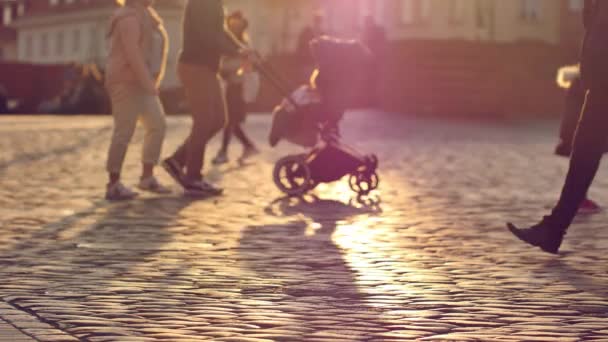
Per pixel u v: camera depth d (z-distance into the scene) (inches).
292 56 2128.4
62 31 4510.3
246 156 994.7
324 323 309.6
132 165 893.8
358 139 1259.8
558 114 2032.5
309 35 1903.3
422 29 2559.1
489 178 796.6
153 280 374.6
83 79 2315.5
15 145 1146.7
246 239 476.4
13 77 3201.3
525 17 2581.2
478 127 1592.0
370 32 1947.6
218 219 546.6
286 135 653.9
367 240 476.4
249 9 3107.8
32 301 336.2
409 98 1910.7
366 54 650.2
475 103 1886.1
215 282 371.9
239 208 595.5
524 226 531.8
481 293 356.8
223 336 292.2
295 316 318.7
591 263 419.2
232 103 976.3
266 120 1775.3
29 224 524.1
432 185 740.0
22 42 4881.9
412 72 1908.2
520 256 434.9
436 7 2536.9
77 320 309.1
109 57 637.3
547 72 2023.9
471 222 545.0
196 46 642.8
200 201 628.7
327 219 551.2
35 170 840.9
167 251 440.1
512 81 1975.9
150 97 647.8
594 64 401.1
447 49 1898.4
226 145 923.4
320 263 413.1
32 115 2260.1
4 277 378.6
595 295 355.9
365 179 669.9
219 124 660.1
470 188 722.2
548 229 422.3
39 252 436.5
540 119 1877.5
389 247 456.1
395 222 541.6
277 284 369.1
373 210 593.3
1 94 2471.7
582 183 416.5
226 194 669.3
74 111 2295.8
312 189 689.0
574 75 593.3
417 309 330.6
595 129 409.7
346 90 649.0
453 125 1630.2
